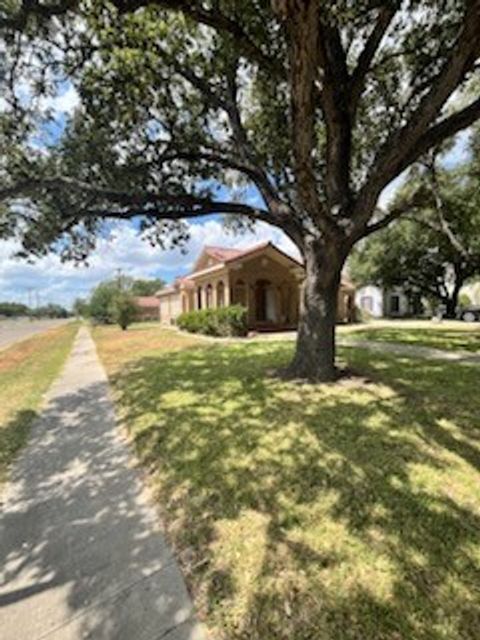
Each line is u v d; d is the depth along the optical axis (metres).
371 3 4.10
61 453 4.42
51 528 2.95
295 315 20.86
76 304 75.94
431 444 3.88
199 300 24.27
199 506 3.09
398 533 2.58
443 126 4.97
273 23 4.20
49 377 9.23
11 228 6.86
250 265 19.36
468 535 2.53
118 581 2.34
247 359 9.37
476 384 5.99
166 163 6.89
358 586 2.16
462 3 4.88
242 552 2.51
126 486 3.57
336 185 5.95
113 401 6.55
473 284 36.94
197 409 5.43
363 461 3.59
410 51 5.57
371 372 6.94
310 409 5.05
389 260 28.78
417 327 17.56
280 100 6.39
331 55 5.15
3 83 5.60
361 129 7.27
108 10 4.37
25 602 2.20
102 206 6.77
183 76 6.15
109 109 6.01
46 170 6.30
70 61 5.58
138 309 31.62
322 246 6.16
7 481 3.78
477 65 4.62
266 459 3.75
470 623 1.90
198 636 1.93
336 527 2.69
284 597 2.12
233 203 7.09
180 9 3.80
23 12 4.34
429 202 7.11
